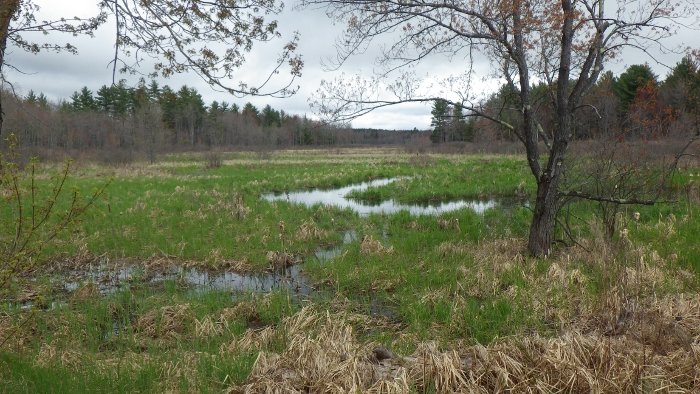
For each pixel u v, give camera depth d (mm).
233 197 15219
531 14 7016
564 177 8625
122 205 14430
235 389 4004
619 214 9000
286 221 12180
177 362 4457
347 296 6957
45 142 37938
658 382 3750
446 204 16062
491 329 5355
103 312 6027
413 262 8109
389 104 7051
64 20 5074
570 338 4379
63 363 4473
